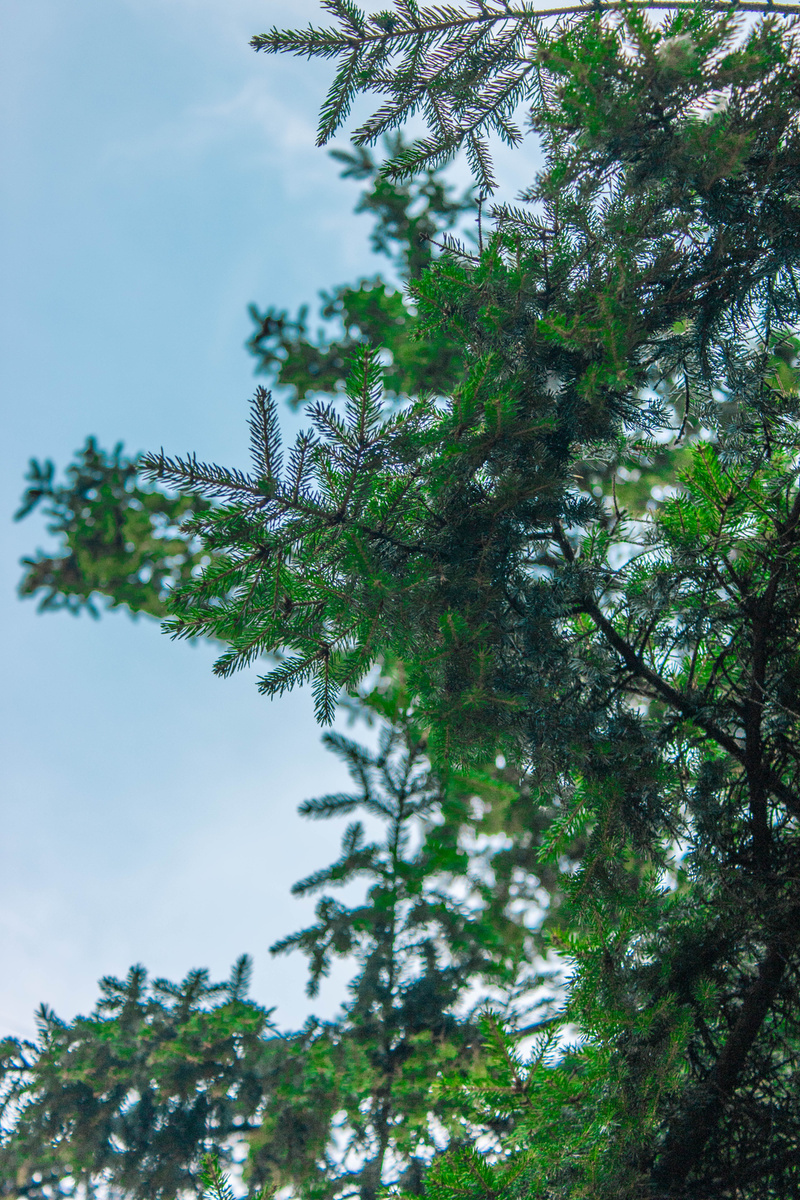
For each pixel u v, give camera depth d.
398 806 5.54
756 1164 2.58
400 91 2.86
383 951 5.22
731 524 2.87
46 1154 5.25
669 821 2.80
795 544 2.75
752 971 2.86
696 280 2.72
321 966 5.21
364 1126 4.87
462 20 2.75
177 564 5.28
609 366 2.63
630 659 2.94
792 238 2.63
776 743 2.89
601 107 2.49
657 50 2.41
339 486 2.56
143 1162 5.13
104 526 5.20
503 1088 2.71
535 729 2.78
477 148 2.94
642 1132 2.41
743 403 2.85
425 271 2.93
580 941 2.66
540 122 2.72
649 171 2.60
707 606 2.95
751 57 2.38
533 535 2.93
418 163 2.98
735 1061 2.71
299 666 2.66
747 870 2.84
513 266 2.81
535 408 2.74
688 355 2.91
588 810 2.89
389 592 2.59
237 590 2.59
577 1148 2.48
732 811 2.90
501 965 5.05
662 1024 2.51
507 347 2.82
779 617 2.90
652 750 2.82
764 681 2.88
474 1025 4.69
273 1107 4.87
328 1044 4.93
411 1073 4.64
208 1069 5.15
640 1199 2.46
